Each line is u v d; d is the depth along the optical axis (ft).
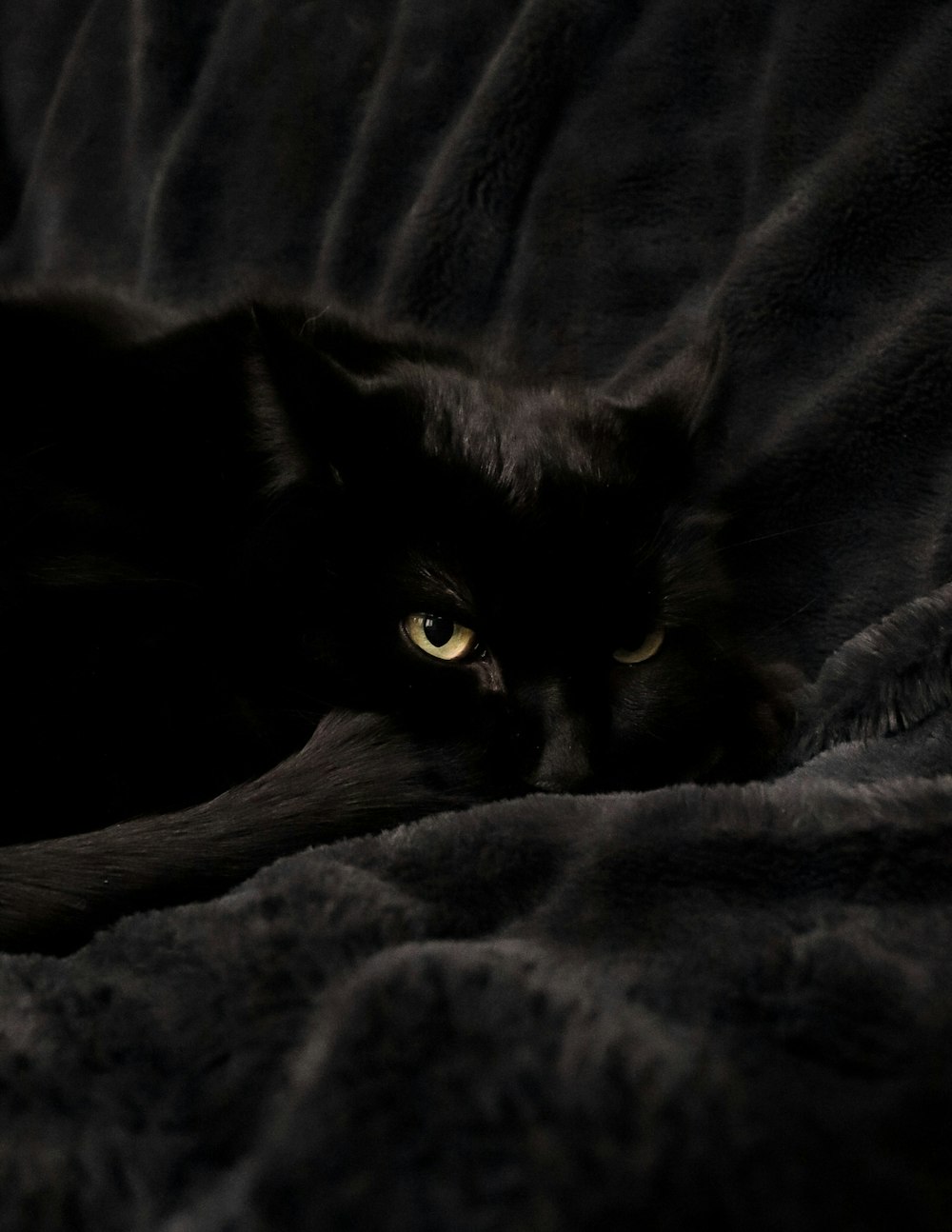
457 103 2.67
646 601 2.16
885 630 2.10
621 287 2.55
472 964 1.70
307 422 2.14
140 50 2.82
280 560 2.17
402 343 2.41
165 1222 1.47
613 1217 1.29
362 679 2.16
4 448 2.19
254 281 2.58
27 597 2.10
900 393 2.32
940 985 1.72
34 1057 1.73
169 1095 1.69
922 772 2.00
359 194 2.68
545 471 2.15
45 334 2.32
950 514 2.27
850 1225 1.30
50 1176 1.58
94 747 2.06
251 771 2.10
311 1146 1.43
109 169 2.86
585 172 2.56
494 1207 1.31
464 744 2.12
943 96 2.35
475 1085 1.48
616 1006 1.67
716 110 2.52
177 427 2.24
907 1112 1.51
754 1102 1.45
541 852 1.86
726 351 2.33
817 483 2.35
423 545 2.14
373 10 2.73
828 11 2.45
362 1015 1.62
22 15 2.94
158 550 2.18
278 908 1.80
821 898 1.80
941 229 2.36
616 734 2.16
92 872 1.90
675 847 1.83
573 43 2.57
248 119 2.76
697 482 2.24
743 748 2.19
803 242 2.39
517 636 2.13
